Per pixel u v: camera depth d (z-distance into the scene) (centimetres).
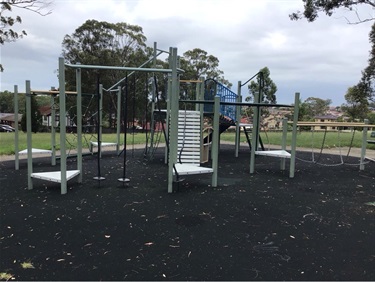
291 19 1545
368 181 605
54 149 736
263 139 1573
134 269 243
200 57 3603
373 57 1962
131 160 830
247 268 247
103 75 2955
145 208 405
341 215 388
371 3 1441
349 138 1641
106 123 3372
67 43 3030
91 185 529
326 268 248
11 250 277
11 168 686
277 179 611
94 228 332
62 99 453
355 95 2150
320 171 713
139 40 3259
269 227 342
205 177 618
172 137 482
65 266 247
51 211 389
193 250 280
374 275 237
